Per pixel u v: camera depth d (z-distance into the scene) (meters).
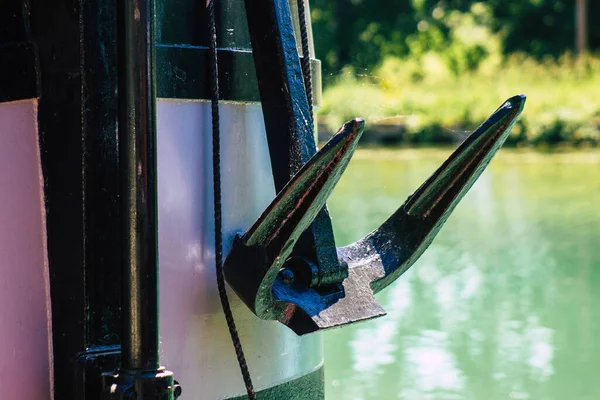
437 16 28.05
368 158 12.63
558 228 6.64
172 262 1.80
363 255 1.91
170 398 1.63
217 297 1.85
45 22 1.66
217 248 1.81
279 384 1.96
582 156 13.10
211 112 1.83
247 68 1.87
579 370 3.62
